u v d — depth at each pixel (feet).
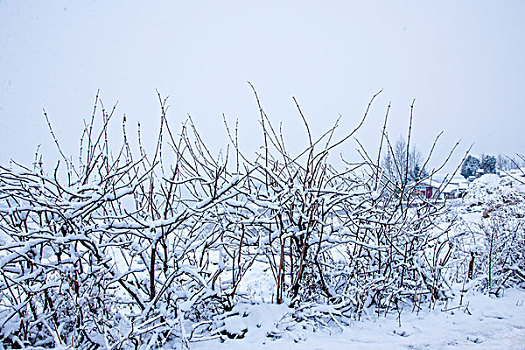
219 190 13.14
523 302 16.69
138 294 12.89
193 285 13.73
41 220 12.66
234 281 14.19
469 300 16.87
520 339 12.75
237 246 15.43
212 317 13.87
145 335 12.29
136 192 14.26
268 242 15.17
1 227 11.32
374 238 16.07
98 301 11.97
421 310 15.90
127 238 13.76
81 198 12.65
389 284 15.15
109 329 11.40
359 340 12.76
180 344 12.38
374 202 15.94
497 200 22.39
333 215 16.15
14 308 11.39
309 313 14.12
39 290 11.17
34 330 12.47
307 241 14.66
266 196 14.58
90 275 11.81
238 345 12.17
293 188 14.25
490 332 13.39
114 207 14.08
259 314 13.61
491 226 19.62
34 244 11.15
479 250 19.84
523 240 19.71
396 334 13.37
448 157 15.70
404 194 16.44
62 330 11.71
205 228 14.71
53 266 11.33
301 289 15.28
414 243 17.16
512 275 19.84
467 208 24.49
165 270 13.21
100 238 13.47
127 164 12.06
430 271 16.85
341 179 15.89
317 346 12.13
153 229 12.76
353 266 15.88
